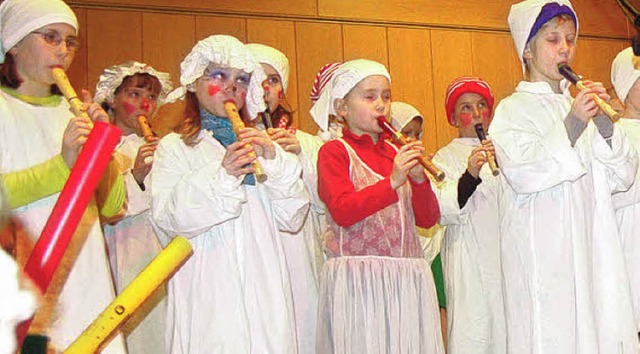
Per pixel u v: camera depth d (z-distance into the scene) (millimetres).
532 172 2377
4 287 551
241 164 2125
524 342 2383
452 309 3076
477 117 3520
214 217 2115
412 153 2426
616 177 2496
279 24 4660
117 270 2857
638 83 2990
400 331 2424
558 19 2574
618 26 5383
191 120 2385
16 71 2273
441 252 3203
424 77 4957
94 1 4273
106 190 2311
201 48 2344
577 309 2330
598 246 2420
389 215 2510
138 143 3182
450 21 5059
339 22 4805
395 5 4953
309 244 2746
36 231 2049
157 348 2805
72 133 1992
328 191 2486
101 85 3191
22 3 2268
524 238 2428
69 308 2080
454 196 2814
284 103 3236
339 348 2395
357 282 2432
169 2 4426
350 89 2664
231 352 2094
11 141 2160
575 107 2369
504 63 5137
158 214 2193
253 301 2164
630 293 2424
